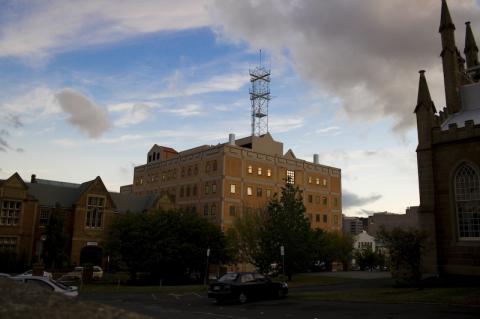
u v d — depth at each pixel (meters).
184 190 73.81
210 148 69.88
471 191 28.06
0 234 47.94
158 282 42.41
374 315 16.39
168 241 41.03
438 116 31.84
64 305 8.52
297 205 42.44
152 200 64.44
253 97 82.56
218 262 44.62
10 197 49.31
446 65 35.53
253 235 46.59
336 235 71.00
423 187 30.02
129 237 41.47
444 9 36.19
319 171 82.12
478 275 26.69
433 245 28.70
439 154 29.84
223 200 65.38
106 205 56.44
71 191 57.28
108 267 53.84
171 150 85.25
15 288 9.10
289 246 39.78
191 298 25.48
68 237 48.94
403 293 23.09
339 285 33.91
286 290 24.38
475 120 31.88
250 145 74.69
